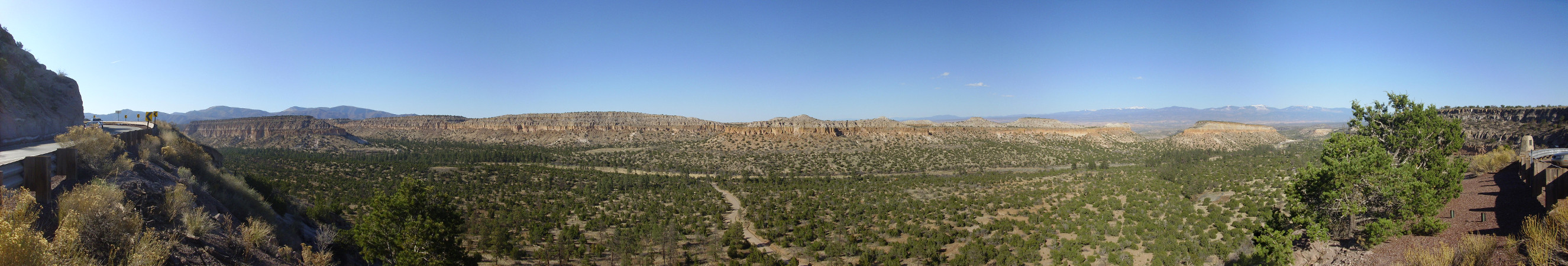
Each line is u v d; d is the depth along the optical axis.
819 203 71.38
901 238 49.09
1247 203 51.25
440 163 129.25
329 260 21.28
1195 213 50.75
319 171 92.88
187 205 18.00
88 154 19.09
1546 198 17.97
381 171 99.56
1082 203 60.84
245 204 25.12
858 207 65.69
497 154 145.50
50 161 14.09
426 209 25.19
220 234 17.44
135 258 11.34
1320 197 23.50
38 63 38.66
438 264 24.16
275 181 58.09
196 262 14.01
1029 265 37.53
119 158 20.38
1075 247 39.66
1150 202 57.62
